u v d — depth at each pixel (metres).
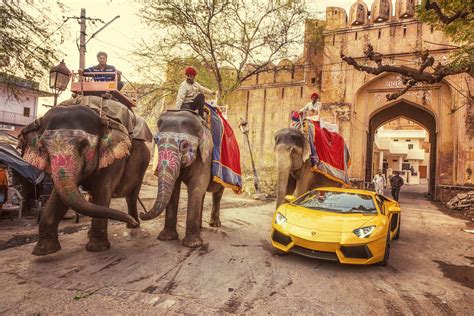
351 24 22.20
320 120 10.05
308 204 6.35
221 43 20.81
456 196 17.08
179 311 3.41
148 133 6.91
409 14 20.48
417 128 53.03
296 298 3.89
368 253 4.95
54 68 8.75
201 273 4.60
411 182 49.50
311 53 24.08
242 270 4.82
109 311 3.34
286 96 25.14
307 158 8.35
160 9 19.34
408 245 7.47
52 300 3.55
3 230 6.96
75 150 4.43
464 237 8.75
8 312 3.25
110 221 8.40
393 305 3.84
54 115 4.58
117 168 5.52
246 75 23.22
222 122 7.16
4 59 8.75
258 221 9.64
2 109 28.12
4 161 8.48
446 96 20.12
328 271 4.97
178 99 6.45
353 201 6.27
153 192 16.77
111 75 6.22
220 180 6.55
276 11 20.84
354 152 22.08
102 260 4.98
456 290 4.48
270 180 19.83
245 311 3.49
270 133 25.50
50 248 4.86
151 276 4.39
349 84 22.20
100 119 4.96
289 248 5.29
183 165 5.68
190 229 6.04
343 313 3.55
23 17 8.57
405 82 9.75
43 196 8.30
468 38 8.99
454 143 19.62
